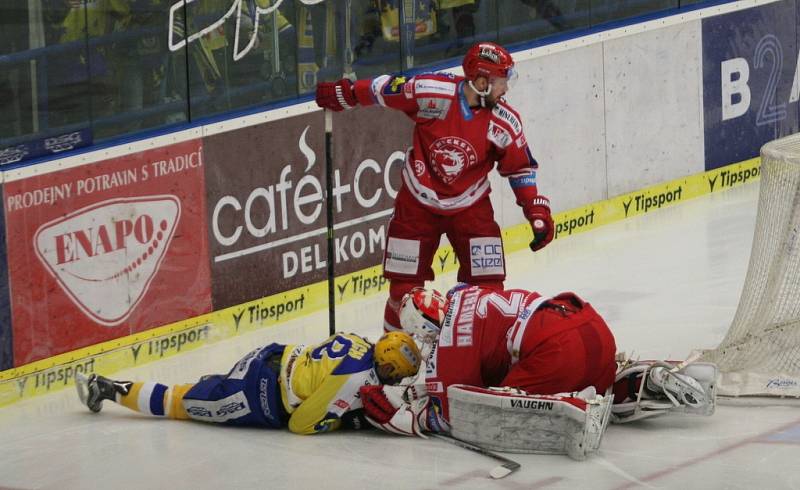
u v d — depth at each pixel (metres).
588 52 26.72
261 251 21.92
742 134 30.19
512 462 15.09
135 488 15.02
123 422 17.42
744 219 27.11
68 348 19.47
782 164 17.61
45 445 16.67
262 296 22.00
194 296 21.05
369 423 16.36
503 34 25.50
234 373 16.75
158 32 20.50
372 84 18.30
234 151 21.44
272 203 22.03
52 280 19.23
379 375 16.08
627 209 27.84
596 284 23.14
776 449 15.46
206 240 21.16
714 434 16.00
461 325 15.69
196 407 16.92
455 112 17.73
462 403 15.56
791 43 30.97
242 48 21.66
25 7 18.81
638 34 27.66
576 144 26.72
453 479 14.78
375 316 22.27
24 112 18.98
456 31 24.72
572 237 26.58
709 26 29.08
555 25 26.34
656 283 23.02
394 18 23.73
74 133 19.56
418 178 18.17
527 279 23.67
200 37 21.09
